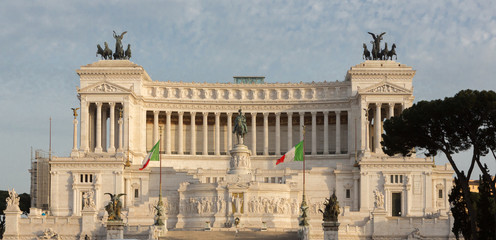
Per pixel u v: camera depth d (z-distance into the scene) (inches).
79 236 6279.5
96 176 7436.0
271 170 7534.5
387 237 6274.6
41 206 7687.0
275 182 7514.8
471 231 4911.4
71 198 7436.0
